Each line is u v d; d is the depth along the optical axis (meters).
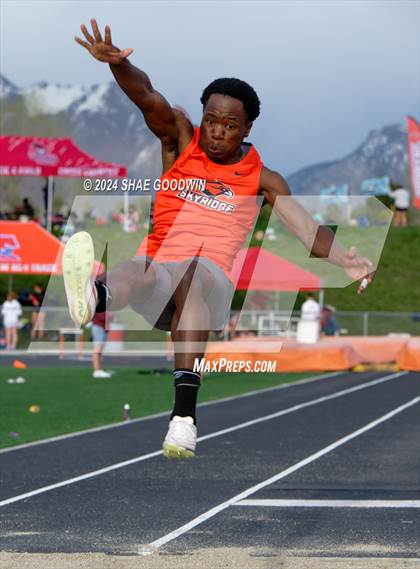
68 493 18.33
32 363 54.97
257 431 28.09
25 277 73.69
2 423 28.97
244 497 18.08
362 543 14.36
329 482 19.73
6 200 90.31
